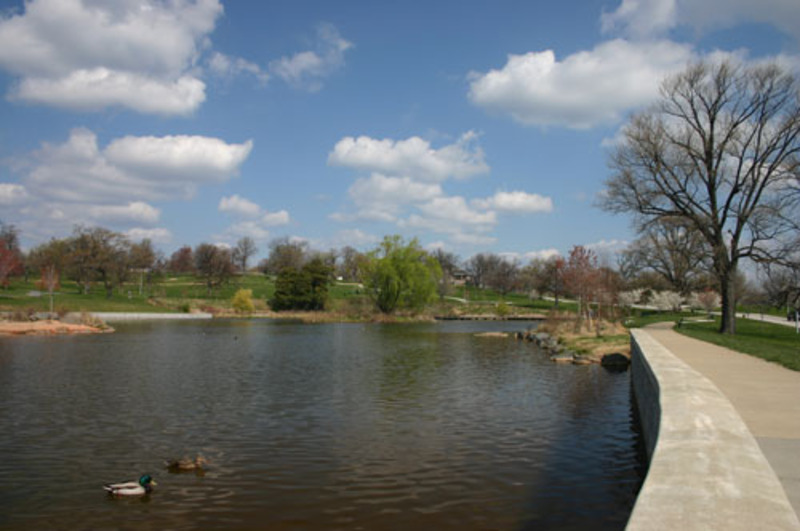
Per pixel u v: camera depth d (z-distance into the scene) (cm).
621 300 7900
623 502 1101
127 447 1495
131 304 9562
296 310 10744
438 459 1384
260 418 1827
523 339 5231
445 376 2783
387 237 9675
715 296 8606
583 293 4919
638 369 1994
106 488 1147
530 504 1093
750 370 1612
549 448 1477
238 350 4075
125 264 10538
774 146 3431
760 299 8962
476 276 17338
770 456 774
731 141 3622
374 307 9944
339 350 4138
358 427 1706
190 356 3662
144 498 1132
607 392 2314
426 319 9412
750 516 454
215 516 1045
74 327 5684
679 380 1188
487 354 3869
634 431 1658
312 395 2241
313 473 1281
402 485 1202
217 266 12519
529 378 2709
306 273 10931
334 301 11262
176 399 2152
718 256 3653
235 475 1270
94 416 1856
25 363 3234
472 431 1656
